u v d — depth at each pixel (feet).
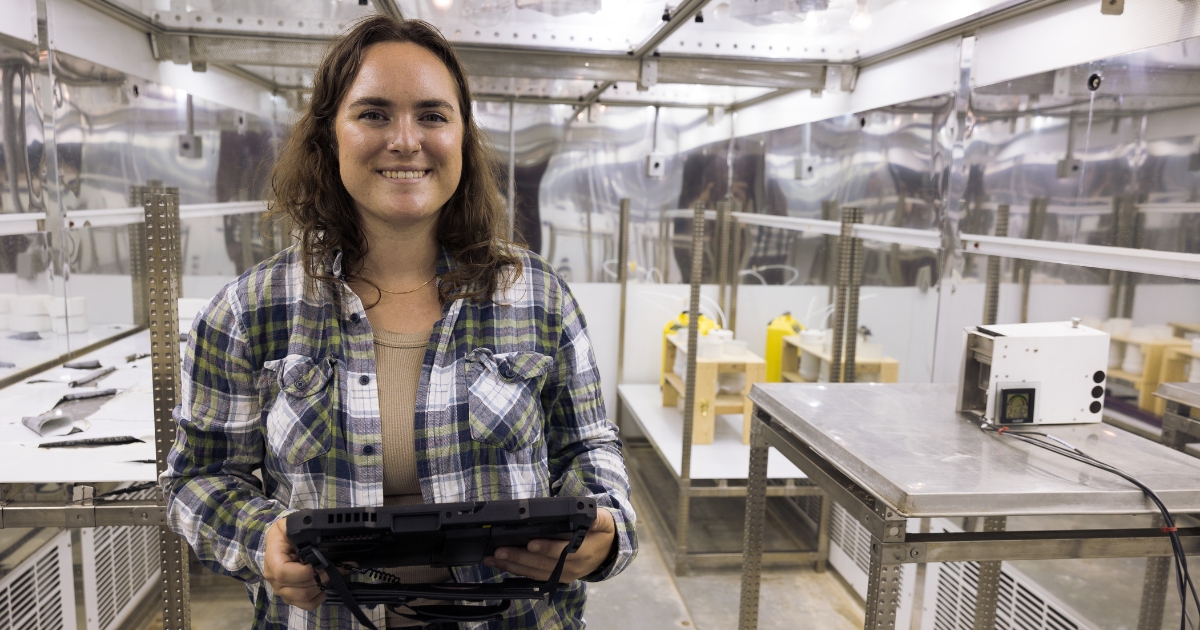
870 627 4.47
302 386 2.92
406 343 3.10
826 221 10.19
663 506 11.81
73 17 7.98
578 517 2.64
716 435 11.27
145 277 10.19
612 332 13.89
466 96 3.23
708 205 13.62
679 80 9.30
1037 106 6.64
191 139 10.44
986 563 6.41
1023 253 6.79
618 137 13.16
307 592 2.72
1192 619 5.51
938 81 8.08
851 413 5.66
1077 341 5.35
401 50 2.89
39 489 5.27
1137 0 5.67
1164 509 4.17
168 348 5.20
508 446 3.03
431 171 2.92
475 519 2.57
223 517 2.94
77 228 8.40
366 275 3.18
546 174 13.07
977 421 5.56
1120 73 5.73
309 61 9.05
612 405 14.19
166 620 5.38
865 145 9.23
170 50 9.21
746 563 6.67
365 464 2.95
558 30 8.19
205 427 3.02
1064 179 6.33
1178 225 5.23
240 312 3.00
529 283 3.32
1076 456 4.71
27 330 7.84
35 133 7.66
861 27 8.00
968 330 5.62
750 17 7.67
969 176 7.57
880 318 9.30
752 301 13.15
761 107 12.62
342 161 2.88
